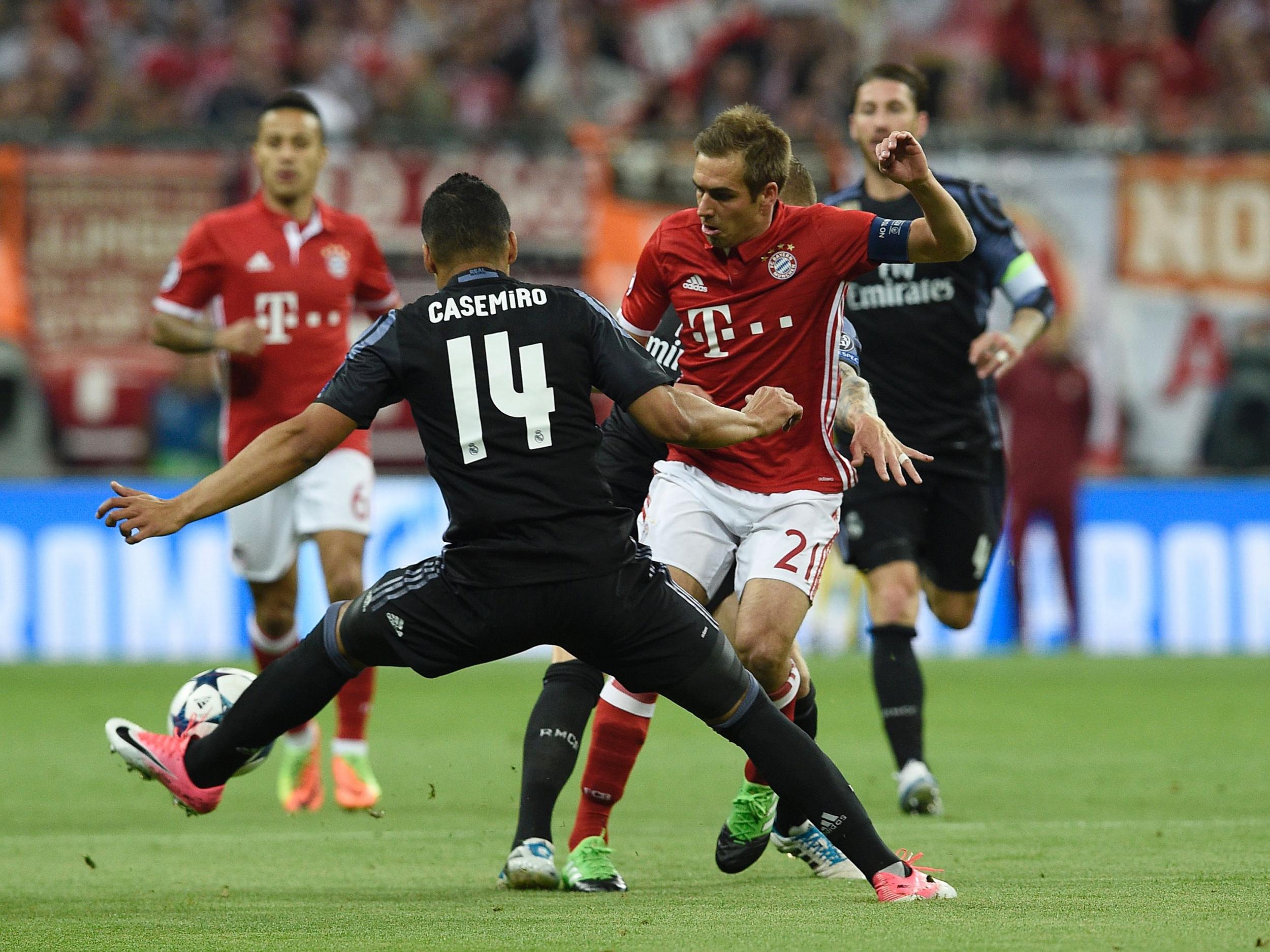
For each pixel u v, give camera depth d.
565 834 20.55
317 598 46.47
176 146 46.19
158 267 46.53
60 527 46.84
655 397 13.92
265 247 24.70
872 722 33.91
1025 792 23.78
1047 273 48.38
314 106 25.06
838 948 12.14
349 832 20.86
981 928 12.91
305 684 14.31
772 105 60.41
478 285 14.26
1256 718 34.12
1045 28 62.19
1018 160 48.06
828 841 16.38
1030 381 48.53
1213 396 48.84
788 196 18.22
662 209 47.34
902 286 23.14
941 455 23.39
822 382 16.89
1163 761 27.47
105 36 60.94
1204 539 49.41
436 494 47.53
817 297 16.53
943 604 24.75
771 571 16.64
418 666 14.10
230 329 24.05
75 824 21.72
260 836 20.44
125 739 14.72
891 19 63.22
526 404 13.90
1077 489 49.09
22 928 13.89
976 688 40.19
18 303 46.16
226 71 60.19
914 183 14.59
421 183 46.50
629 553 13.97
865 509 23.08
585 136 46.97
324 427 13.86
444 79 61.31
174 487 47.38
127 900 15.61
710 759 28.45
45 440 46.78
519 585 13.74
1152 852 17.89
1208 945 12.08
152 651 47.00
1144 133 48.09
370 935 13.23
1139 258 48.38
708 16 62.03
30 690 39.69
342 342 25.16
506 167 46.88
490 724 34.06
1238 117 61.94
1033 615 49.47
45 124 46.34
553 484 13.82
